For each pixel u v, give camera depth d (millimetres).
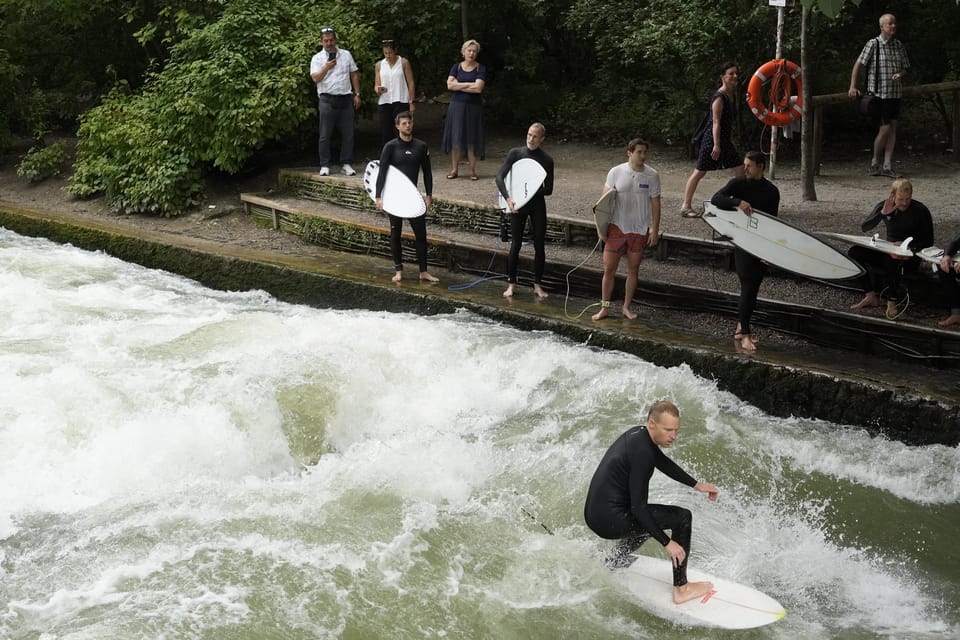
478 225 11883
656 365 8797
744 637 5613
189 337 9508
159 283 11758
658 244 10625
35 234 13586
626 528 5715
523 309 9844
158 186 13602
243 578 5973
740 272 8508
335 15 15125
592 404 8383
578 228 11109
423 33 15586
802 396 8070
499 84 17500
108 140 14242
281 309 10859
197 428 7660
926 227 8625
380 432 8203
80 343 9234
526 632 5613
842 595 6086
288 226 12961
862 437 7754
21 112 16812
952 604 6016
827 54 14312
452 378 8812
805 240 8320
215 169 14766
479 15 16906
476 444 7785
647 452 5629
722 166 10898
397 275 10820
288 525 6578
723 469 7422
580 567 6199
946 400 7438
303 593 5848
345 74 13508
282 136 15055
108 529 6523
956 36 14133
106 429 7602
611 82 16297
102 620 5527
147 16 16875
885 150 12906
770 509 6996
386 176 10547
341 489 7117
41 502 6918
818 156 13008
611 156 15000
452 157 13445
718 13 13461
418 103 18406
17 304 10336
